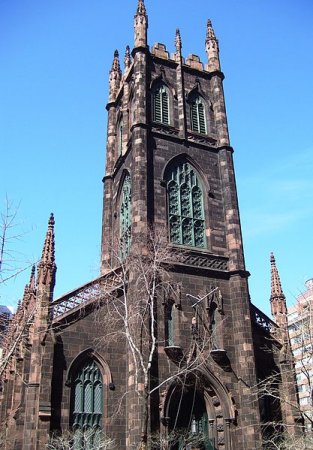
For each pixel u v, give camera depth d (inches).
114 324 1437.0
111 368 1407.5
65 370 1352.1
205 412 1459.2
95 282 1517.0
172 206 1729.8
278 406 1550.2
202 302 1556.3
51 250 1494.8
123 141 1988.2
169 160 1788.9
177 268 1567.4
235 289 1605.6
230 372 1481.3
